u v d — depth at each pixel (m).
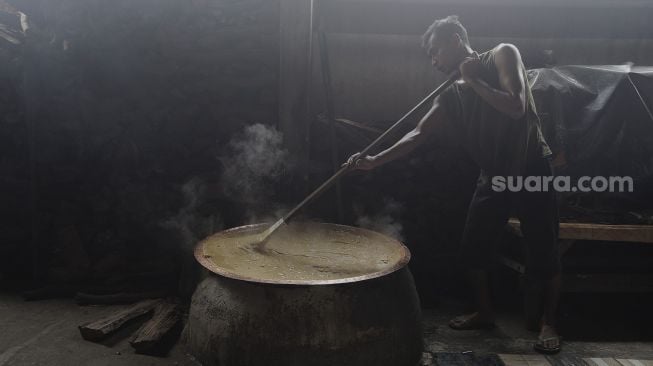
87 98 3.17
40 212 3.15
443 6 3.39
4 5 3.24
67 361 2.24
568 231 2.64
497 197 2.61
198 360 2.09
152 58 3.18
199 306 2.10
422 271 3.38
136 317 2.64
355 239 2.63
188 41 3.18
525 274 2.68
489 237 2.69
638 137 2.79
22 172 3.19
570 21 3.45
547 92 2.79
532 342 2.65
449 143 3.35
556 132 2.76
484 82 2.24
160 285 3.12
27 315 2.72
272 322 1.92
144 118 3.20
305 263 2.30
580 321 2.93
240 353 1.95
